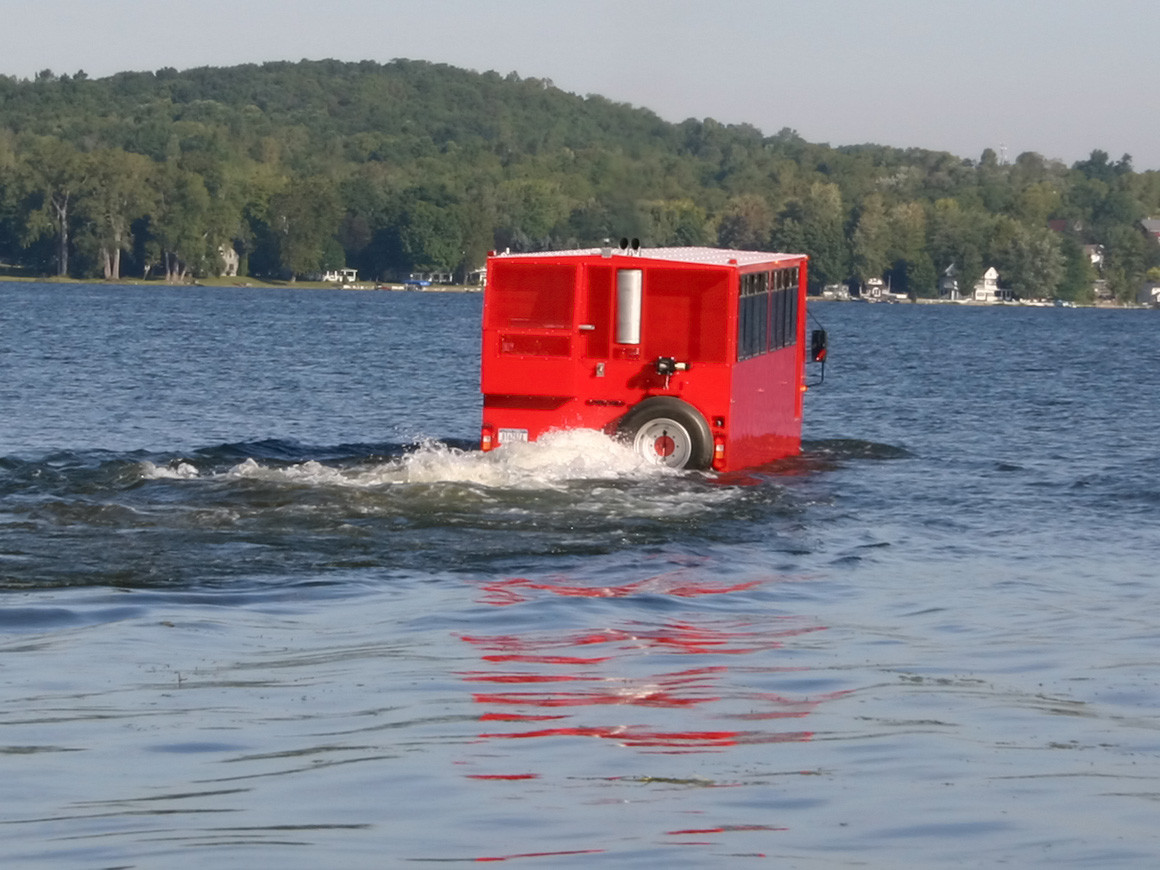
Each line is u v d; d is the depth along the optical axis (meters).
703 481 34.12
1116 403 67.88
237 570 24.44
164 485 31.69
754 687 17.53
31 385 67.75
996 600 23.56
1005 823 12.46
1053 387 79.38
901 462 41.84
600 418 35.28
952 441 49.16
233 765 14.17
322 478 32.41
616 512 30.05
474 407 62.16
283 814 12.65
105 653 19.00
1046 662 19.16
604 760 14.38
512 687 17.36
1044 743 15.11
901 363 102.69
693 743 15.04
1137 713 16.47
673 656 19.17
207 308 193.50
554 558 25.95
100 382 70.75
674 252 37.00
